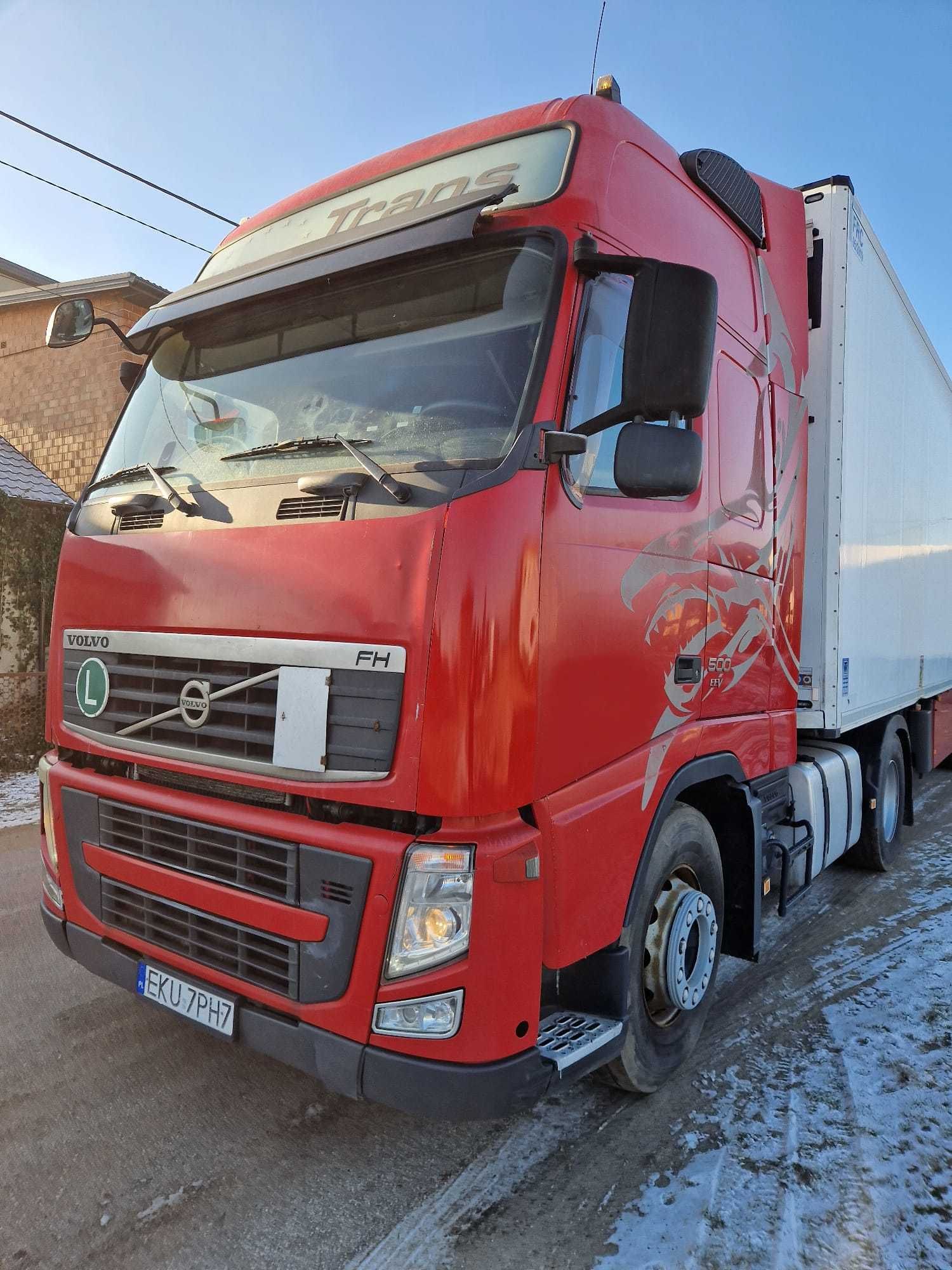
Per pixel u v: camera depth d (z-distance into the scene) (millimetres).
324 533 2492
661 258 3145
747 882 3693
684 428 2842
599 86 3342
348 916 2354
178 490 2975
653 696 2998
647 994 3189
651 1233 2523
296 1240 2496
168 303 3498
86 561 3191
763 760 3918
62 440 14688
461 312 2729
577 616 2592
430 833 2320
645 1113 3160
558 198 2709
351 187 3479
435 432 2574
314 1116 3121
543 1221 2580
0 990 4059
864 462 5145
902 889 5832
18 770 9570
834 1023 3869
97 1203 2643
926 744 7406
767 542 3998
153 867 2832
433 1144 2963
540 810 2445
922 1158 2873
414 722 2273
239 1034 2586
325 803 2469
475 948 2256
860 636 5145
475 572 2287
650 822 2977
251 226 3842
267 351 3123
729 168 3807
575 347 2623
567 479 2568
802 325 4586
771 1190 2713
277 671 2525
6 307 15062
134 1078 3344
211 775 2684
